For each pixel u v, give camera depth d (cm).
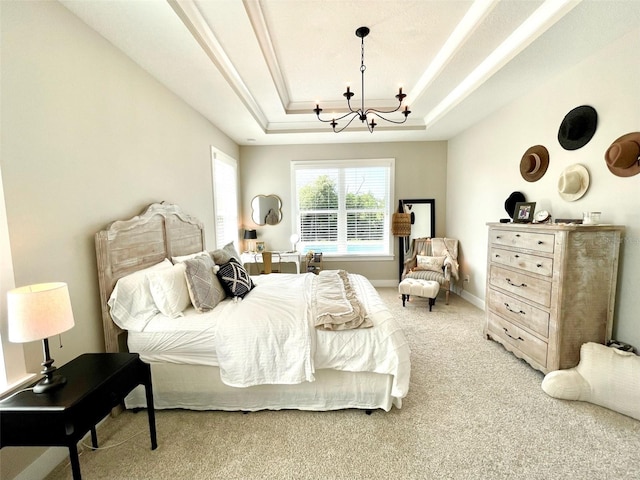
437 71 284
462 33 231
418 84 335
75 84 175
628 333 214
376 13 211
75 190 176
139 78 234
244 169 514
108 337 194
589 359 206
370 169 514
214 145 390
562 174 256
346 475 150
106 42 199
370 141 502
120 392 146
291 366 187
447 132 451
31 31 149
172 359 196
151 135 251
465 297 450
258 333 191
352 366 191
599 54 225
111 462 159
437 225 514
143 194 240
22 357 144
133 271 218
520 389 221
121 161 215
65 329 132
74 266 175
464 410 198
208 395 199
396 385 189
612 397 192
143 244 229
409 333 326
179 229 284
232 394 198
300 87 343
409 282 407
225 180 445
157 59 224
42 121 155
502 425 183
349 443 171
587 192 242
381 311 210
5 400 122
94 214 190
